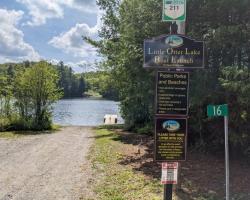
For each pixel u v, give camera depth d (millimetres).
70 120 34562
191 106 10609
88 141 16297
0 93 20969
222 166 10148
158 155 6414
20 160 11852
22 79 21344
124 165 10781
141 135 18312
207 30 10289
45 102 21625
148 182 8766
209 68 10211
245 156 10891
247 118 9703
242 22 10203
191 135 12195
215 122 10836
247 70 9062
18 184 8914
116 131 20734
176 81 6352
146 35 11008
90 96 100625
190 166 10180
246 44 9938
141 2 11070
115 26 21516
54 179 9344
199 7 10453
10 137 17766
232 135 9875
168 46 6320
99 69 25219
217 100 10086
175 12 6375
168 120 6383
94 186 8625
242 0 9844
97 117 38906
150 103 12742
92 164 11047
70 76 98250
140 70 11297
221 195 7656
